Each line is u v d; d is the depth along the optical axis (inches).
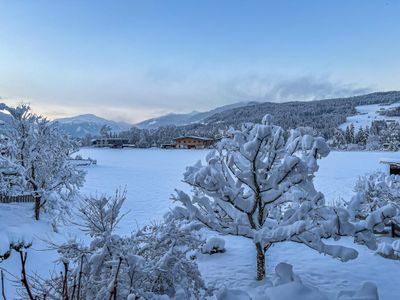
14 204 535.8
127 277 175.6
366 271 308.5
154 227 236.5
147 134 5762.8
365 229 231.9
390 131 4340.6
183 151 3941.9
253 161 248.4
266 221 296.8
